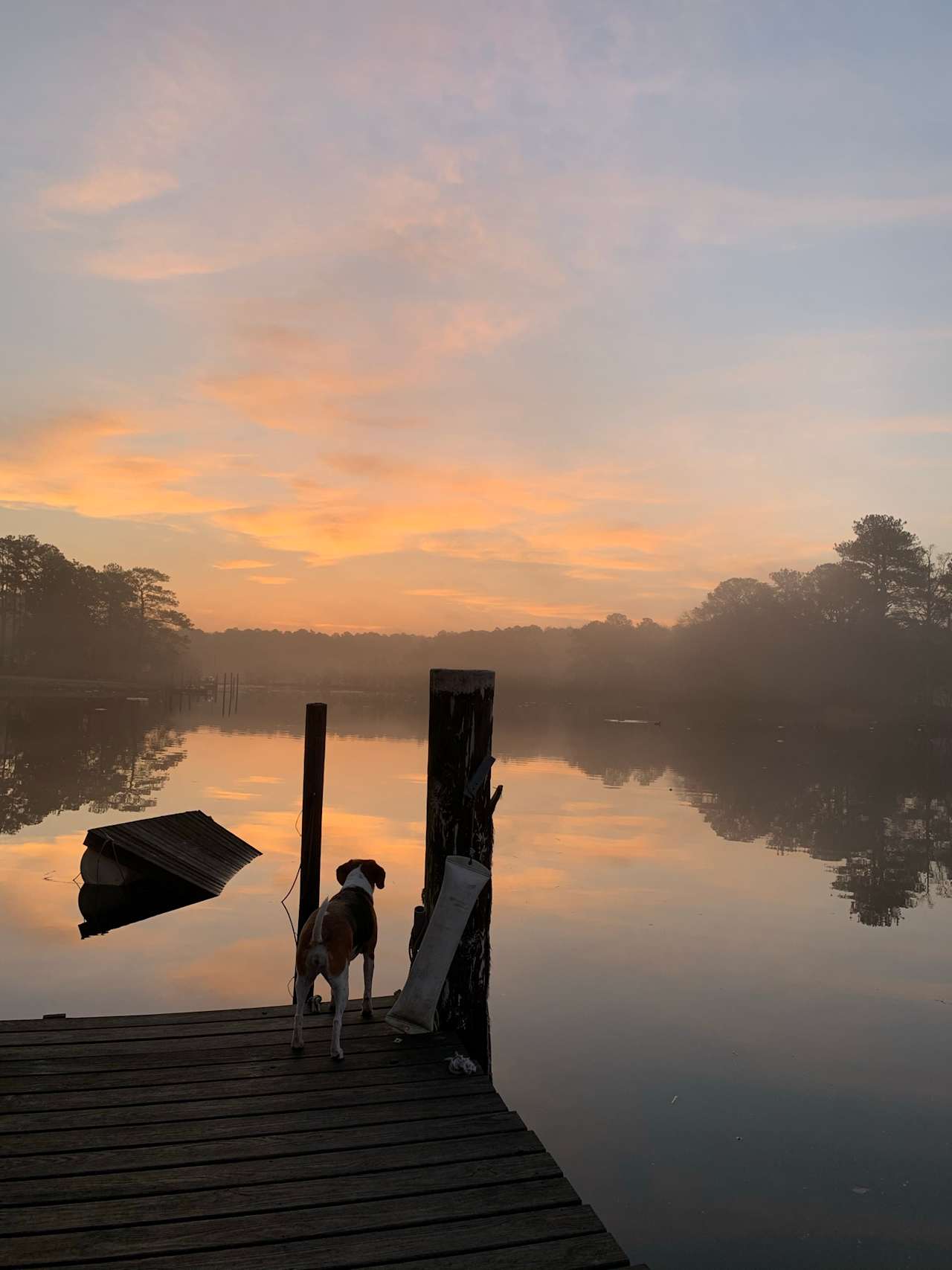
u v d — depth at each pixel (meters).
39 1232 4.02
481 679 7.14
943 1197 5.80
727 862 17.83
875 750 60.75
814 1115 6.96
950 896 15.20
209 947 11.03
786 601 125.81
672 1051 8.18
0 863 15.43
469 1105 5.54
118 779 27.48
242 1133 5.05
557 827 21.41
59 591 149.12
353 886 7.10
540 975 10.37
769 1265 5.05
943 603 111.50
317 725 9.42
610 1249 4.10
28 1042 6.38
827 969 10.81
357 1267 3.90
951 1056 8.14
